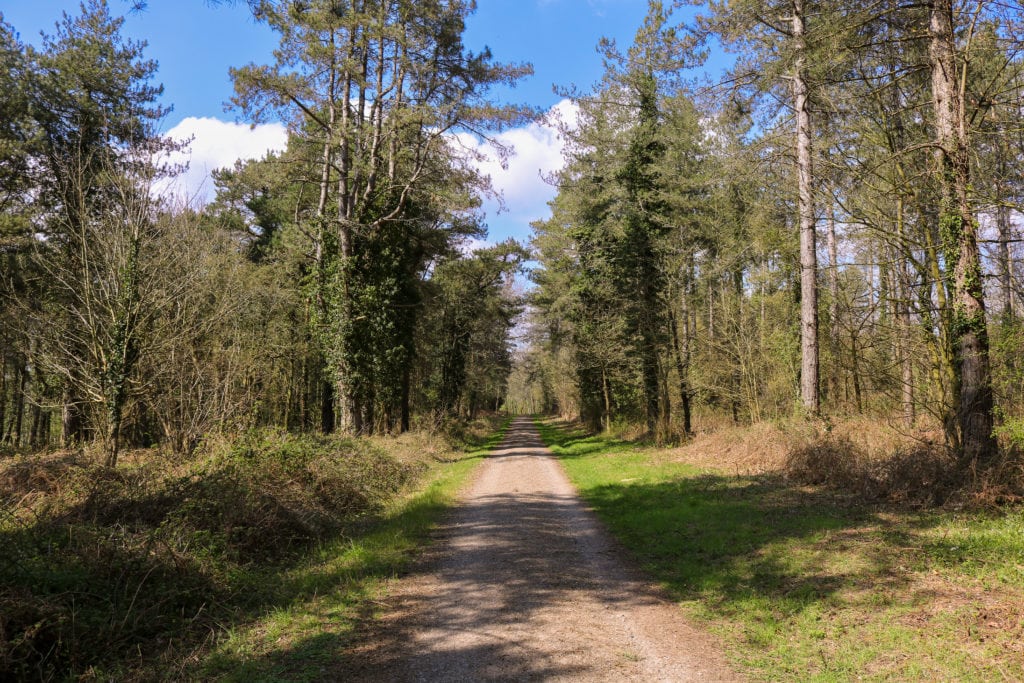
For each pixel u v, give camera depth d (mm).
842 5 10664
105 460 11156
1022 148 10594
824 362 19516
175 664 4727
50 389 17297
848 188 11078
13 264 19359
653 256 23344
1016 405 9211
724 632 5391
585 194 24672
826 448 12039
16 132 19328
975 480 8609
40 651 4555
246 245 31406
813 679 4391
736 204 17391
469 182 21609
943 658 4457
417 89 20672
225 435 12828
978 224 9289
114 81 21406
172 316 14703
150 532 6668
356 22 17688
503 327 48500
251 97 17531
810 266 14594
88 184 15336
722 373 22688
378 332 20922
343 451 13625
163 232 14500
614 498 12289
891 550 6891
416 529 9500
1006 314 9539
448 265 32844
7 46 19500
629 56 22547
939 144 9484
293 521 8781
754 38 13062
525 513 11023
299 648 5020
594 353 28391
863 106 12547
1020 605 5070
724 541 8148
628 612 5949
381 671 4586
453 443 26500
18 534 5789
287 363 26875
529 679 4465
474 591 6582
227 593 6293
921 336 10992
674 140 20719
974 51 9867
